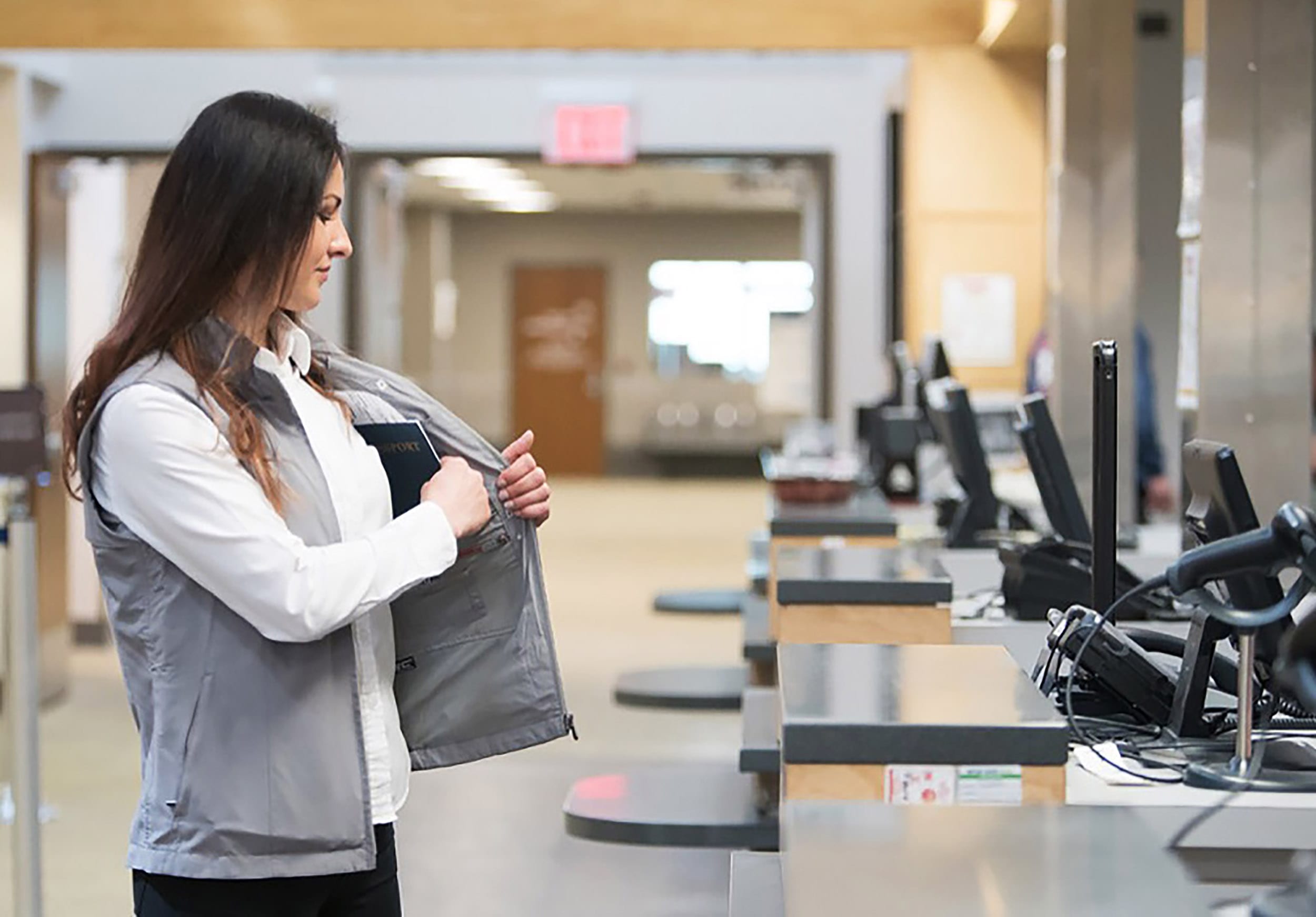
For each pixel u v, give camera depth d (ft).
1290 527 9.31
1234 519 10.85
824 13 34.17
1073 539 16.81
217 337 8.98
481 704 10.03
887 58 45.96
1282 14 20.95
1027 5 31.14
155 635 9.06
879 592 14.46
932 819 7.68
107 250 41.37
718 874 21.89
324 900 9.29
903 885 6.82
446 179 83.10
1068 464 16.97
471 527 9.45
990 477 21.81
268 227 9.02
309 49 34.09
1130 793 9.55
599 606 45.88
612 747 28.99
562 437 101.81
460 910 20.30
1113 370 12.92
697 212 100.73
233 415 8.92
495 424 102.06
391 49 34.09
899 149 38.93
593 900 20.71
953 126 34.42
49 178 38.52
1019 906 6.60
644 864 22.36
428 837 23.63
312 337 10.12
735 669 33.37
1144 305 36.58
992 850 7.24
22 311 37.99
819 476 26.12
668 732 30.22
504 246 101.45
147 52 34.96
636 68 49.14
